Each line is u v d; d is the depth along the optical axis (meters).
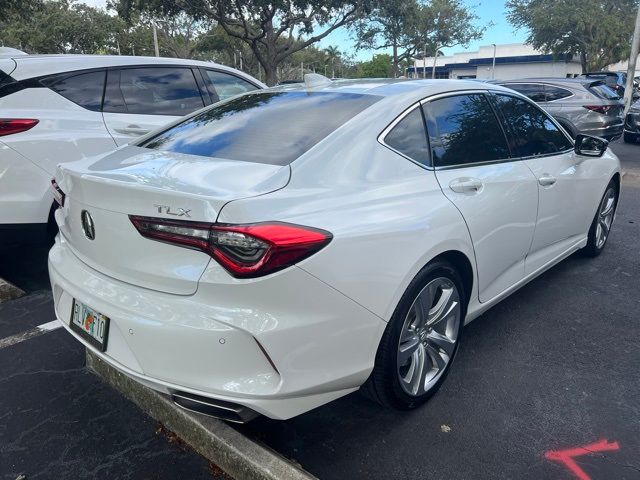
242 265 1.84
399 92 2.77
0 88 4.07
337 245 2.01
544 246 3.68
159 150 2.63
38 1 23.27
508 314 3.71
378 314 2.19
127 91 4.77
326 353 2.04
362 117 2.51
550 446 2.41
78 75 4.49
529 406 2.70
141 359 2.01
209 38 40.75
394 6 26.45
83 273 2.29
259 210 1.92
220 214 1.86
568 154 3.89
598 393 2.80
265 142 2.45
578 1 32.03
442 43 41.75
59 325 3.59
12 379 2.95
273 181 2.09
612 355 3.18
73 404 2.73
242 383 1.91
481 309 3.04
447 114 2.91
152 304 1.98
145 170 2.24
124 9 24.80
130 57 4.92
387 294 2.20
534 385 2.88
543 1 33.28
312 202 2.09
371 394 2.46
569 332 3.46
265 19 23.92
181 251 1.93
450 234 2.52
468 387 2.86
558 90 10.90
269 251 1.84
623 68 50.66
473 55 60.62
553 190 3.55
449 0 39.97
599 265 4.64
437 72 61.28
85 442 2.45
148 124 4.75
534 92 11.19
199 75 5.41
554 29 32.31
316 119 2.57
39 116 4.07
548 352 3.21
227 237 1.83
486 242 2.86
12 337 3.42
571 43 33.50
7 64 4.20
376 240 2.15
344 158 2.33
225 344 1.87
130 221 2.02
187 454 2.37
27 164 3.92
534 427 2.54
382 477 2.24
